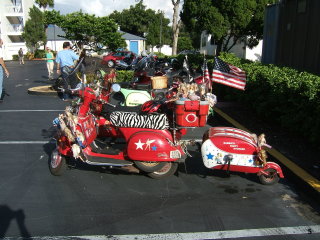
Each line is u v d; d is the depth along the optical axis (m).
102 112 6.11
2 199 4.82
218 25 20.14
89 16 15.35
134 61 18.08
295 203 4.74
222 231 4.03
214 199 4.85
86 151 5.38
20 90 14.88
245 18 19.86
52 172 5.61
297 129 6.93
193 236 3.93
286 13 12.93
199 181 5.47
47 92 13.20
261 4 19.73
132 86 10.53
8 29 50.03
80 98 5.52
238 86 6.22
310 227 4.13
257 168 5.14
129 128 5.29
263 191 5.11
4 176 5.61
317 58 10.60
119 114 5.31
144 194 5.01
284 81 7.45
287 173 5.54
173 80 10.88
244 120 8.68
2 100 12.24
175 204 4.71
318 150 6.31
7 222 4.22
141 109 5.72
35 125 8.76
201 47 40.22
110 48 16.50
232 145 5.09
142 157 5.12
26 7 51.97
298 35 11.92
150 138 5.10
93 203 4.73
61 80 13.16
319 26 10.50
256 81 8.82
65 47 11.52
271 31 14.49
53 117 9.64
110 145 5.95
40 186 5.25
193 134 8.03
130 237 3.90
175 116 5.08
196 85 5.52
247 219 4.31
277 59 13.67
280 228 4.10
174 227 4.12
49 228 4.09
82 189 5.17
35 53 47.53
